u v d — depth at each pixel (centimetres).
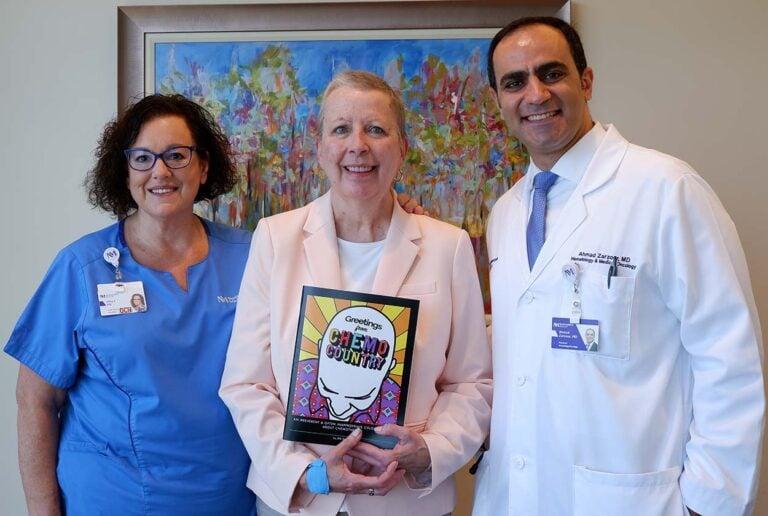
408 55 188
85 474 141
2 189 194
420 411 133
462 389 139
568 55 129
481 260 190
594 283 121
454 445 129
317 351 126
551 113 129
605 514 116
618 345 119
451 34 187
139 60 189
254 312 138
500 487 132
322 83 189
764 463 185
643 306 120
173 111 147
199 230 158
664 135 187
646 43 187
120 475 139
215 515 143
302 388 126
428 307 134
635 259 121
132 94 189
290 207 191
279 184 191
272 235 140
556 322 124
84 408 145
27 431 144
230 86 190
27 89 193
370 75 132
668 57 187
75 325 142
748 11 185
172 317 143
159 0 192
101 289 141
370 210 135
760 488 185
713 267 117
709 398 115
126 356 139
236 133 190
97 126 193
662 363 121
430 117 188
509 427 131
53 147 193
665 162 125
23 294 195
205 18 189
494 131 188
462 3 186
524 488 126
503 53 131
